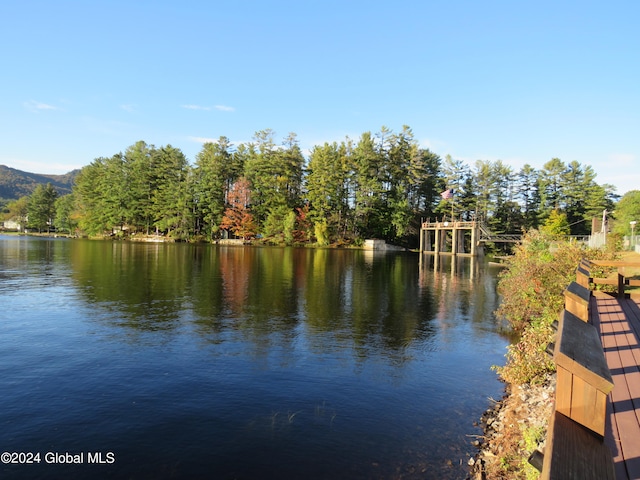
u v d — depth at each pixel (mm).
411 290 20500
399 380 8195
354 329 12062
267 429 6031
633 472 2941
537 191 72062
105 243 59531
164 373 8078
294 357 9312
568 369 2383
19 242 59469
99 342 9938
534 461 2619
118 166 72312
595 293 11891
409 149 72562
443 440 5883
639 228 43469
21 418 6141
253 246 61281
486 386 8023
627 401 4348
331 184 64812
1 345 9594
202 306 14508
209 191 66062
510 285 12758
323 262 35938
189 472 4934
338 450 5531
